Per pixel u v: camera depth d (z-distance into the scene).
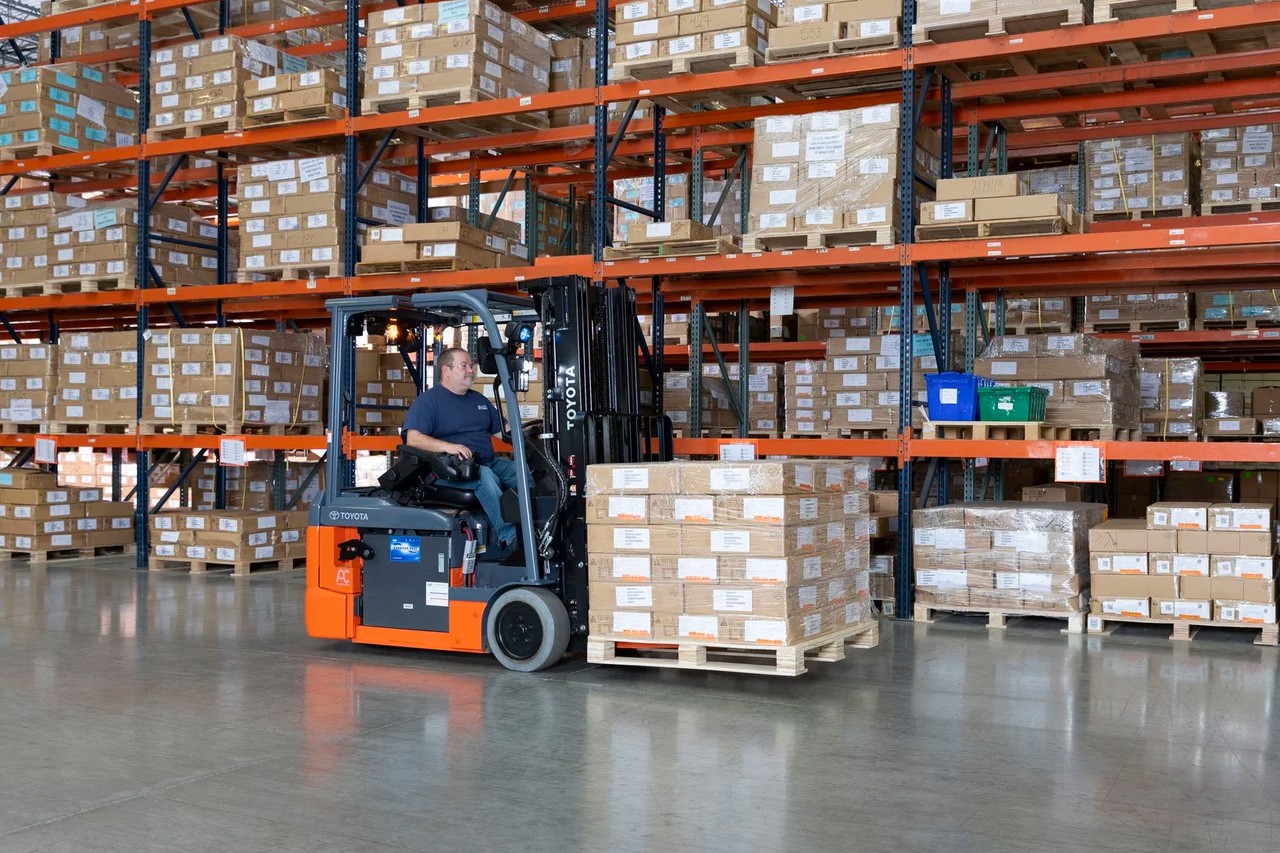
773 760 4.76
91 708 5.73
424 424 7.08
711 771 4.61
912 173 8.38
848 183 8.45
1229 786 4.40
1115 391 8.53
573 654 7.12
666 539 6.23
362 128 10.48
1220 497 11.43
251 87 10.87
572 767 4.67
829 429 10.05
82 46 13.59
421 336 7.87
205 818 4.09
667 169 12.01
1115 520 8.42
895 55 8.35
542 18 11.34
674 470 6.21
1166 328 11.39
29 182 15.49
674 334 12.30
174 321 14.15
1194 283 9.39
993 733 5.18
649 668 6.66
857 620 6.81
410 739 5.12
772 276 9.65
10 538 12.02
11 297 12.49
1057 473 7.95
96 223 11.83
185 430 11.21
